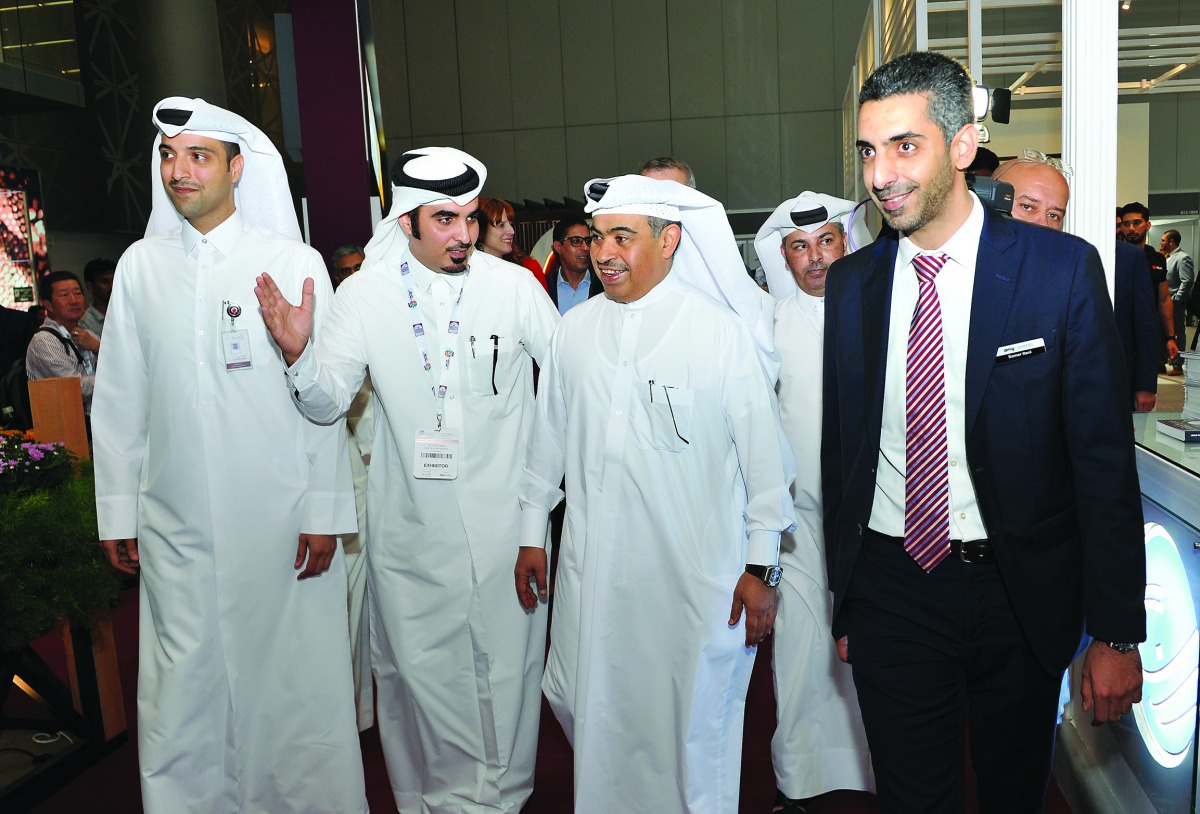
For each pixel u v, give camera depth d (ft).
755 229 41.65
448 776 8.95
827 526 6.47
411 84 42.91
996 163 9.45
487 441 8.77
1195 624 6.34
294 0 13.20
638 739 7.69
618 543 7.57
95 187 38.32
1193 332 22.31
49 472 10.21
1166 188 31.89
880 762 6.07
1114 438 5.24
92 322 21.44
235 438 8.19
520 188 43.01
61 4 36.78
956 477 5.68
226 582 8.23
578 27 42.14
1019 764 6.06
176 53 35.58
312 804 8.66
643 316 7.55
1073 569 5.64
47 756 10.21
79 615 9.78
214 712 8.27
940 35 27.53
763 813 9.21
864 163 5.44
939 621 5.81
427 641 8.77
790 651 9.09
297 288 8.38
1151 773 7.17
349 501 8.57
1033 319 5.35
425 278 8.76
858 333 6.05
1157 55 24.13
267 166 8.70
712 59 41.70
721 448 7.55
